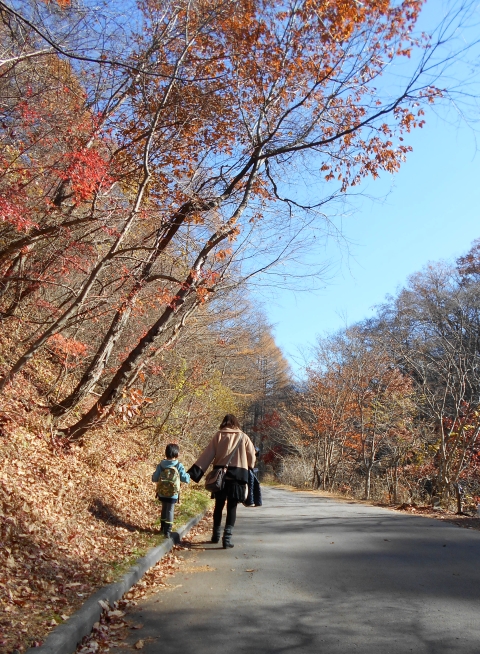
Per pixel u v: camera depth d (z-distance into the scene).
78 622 4.23
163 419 17.97
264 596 5.50
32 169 8.77
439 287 30.25
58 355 11.74
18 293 10.45
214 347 22.88
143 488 11.84
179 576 6.43
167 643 4.27
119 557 6.64
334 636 4.37
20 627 4.02
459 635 4.35
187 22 10.07
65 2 9.03
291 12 10.53
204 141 11.55
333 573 6.42
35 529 6.38
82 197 9.02
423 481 28.67
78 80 10.37
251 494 8.44
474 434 19.41
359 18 10.15
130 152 11.23
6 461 7.90
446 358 24.12
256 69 10.99
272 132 11.25
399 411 29.97
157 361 16.03
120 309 10.08
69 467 9.48
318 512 13.90
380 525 10.70
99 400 10.50
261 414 51.91
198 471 8.38
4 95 9.30
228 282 12.59
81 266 10.13
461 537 8.95
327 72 11.01
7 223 9.11
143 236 11.83
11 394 9.75
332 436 36.47
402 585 5.83
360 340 36.19
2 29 8.81
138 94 10.92
